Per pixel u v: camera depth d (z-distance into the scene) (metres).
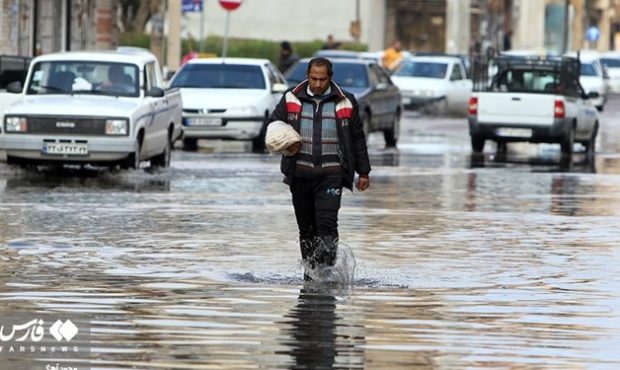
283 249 26.45
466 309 20.78
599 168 49.19
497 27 136.12
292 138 22.86
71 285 22.28
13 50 67.69
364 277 23.50
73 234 28.22
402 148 58.28
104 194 36.06
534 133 55.44
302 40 127.88
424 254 26.23
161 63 79.94
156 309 20.39
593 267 25.00
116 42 80.88
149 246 26.69
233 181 40.44
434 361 17.39
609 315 20.50
